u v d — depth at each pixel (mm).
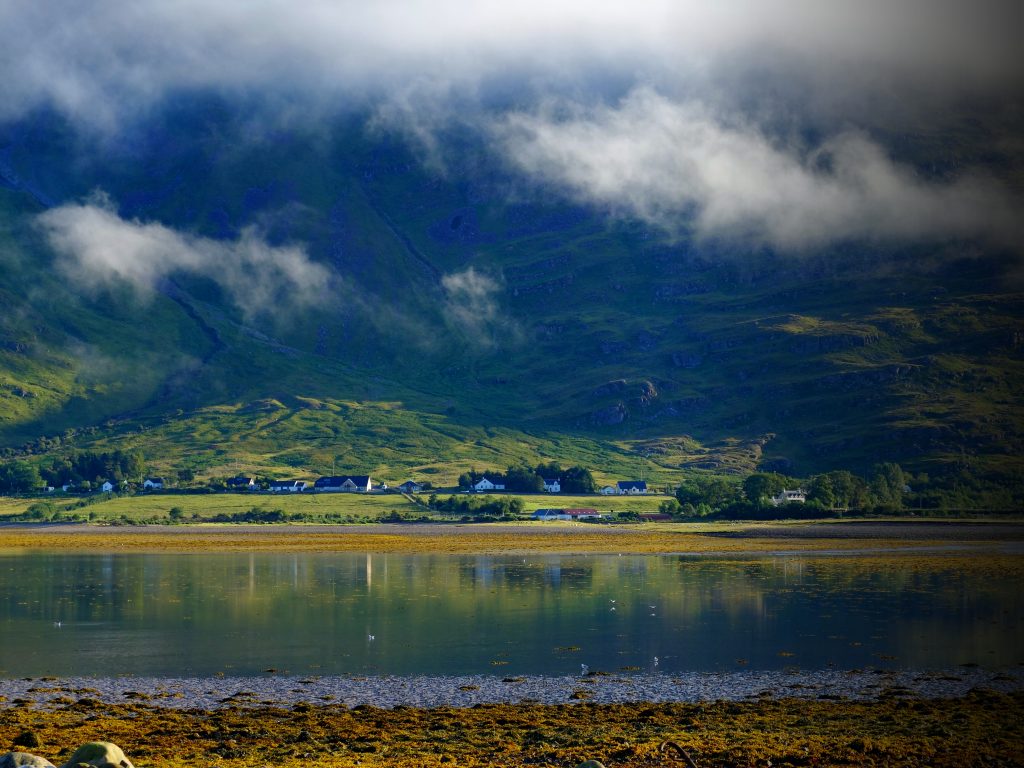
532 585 149625
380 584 151875
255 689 80000
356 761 58562
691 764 48469
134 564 190875
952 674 84375
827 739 63312
